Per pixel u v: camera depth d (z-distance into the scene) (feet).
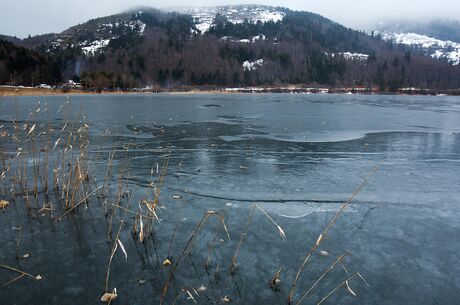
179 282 14.21
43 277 14.40
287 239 18.10
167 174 29.17
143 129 54.54
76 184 23.36
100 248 16.83
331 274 15.08
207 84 408.46
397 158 36.81
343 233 18.92
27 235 17.97
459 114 88.63
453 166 33.45
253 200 23.44
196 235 18.30
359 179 28.71
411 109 106.63
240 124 63.05
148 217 18.07
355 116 81.00
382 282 14.58
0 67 215.92
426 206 23.02
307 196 24.40
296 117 77.20
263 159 35.42
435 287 14.34
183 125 60.54
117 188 25.27
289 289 13.96
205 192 24.84
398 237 18.58
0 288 13.64
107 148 39.09
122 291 13.58
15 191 24.04
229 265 15.58
